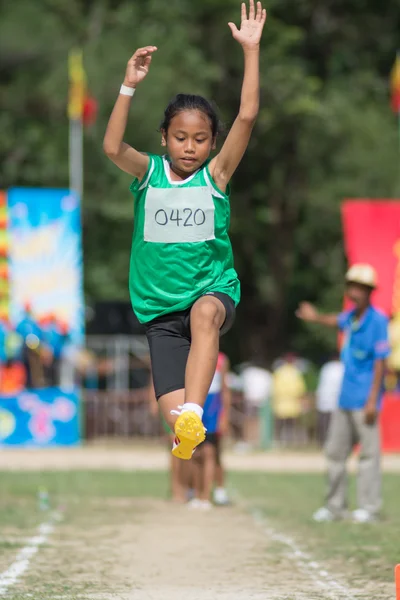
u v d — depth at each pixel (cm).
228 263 1366
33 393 5791
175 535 2333
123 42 8075
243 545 2172
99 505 3027
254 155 8750
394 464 4834
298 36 8394
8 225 5741
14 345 5791
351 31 9300
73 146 7762
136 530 2422
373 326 2627
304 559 1978
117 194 7869
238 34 1355
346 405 2655
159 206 1338
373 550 2092
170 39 8025
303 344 9188
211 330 1277
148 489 3578
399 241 5497
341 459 2684
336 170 8600
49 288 5778
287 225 8831
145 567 1881
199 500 2970
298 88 8212
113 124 1334
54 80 7844
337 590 1648
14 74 8300
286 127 8444
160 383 1319
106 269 8025
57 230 5775
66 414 5847
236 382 6425
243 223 8756
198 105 1330
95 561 1950
